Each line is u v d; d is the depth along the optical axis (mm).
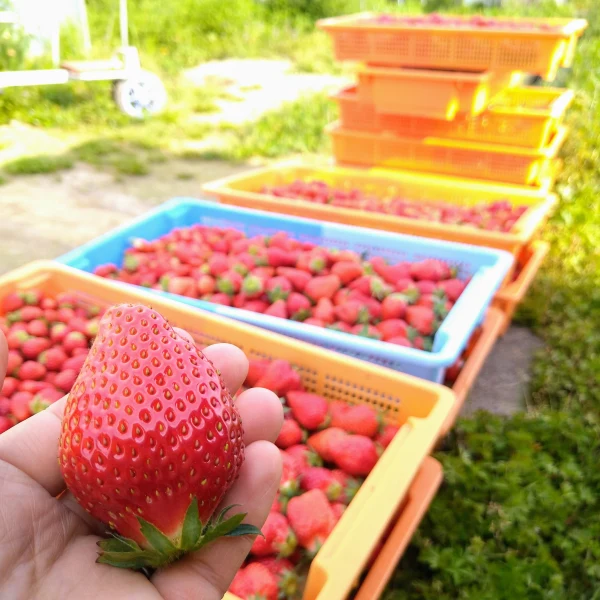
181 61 2965
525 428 747
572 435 725
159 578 302
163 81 2582
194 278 841
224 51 3232
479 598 546
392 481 466
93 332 715
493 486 652
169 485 281
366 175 1236
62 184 1552
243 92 2549
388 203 1106
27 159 1672
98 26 3051
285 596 472
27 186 1527
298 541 486
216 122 2133
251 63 3088
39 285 794
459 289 808
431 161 1274
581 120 1556
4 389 639
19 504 317
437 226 915
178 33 3203
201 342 687
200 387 290
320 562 407
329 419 593
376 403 603
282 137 1915
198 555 311
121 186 1558
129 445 273
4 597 287
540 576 567
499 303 929
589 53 1804
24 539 308
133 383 277
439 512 630
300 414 592
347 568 403
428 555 581
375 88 1193
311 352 620
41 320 743
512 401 840
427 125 1245
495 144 1198
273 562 477
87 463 280
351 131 1324
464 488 658
